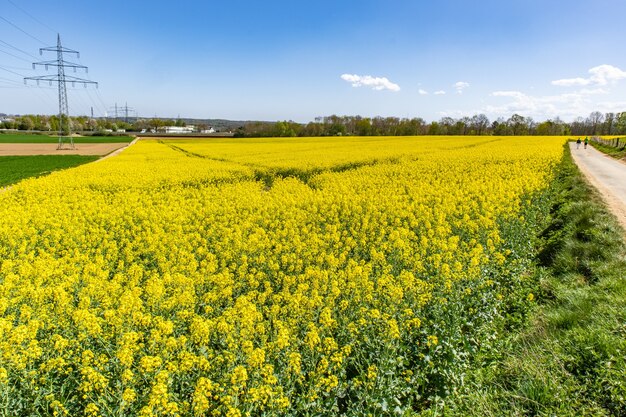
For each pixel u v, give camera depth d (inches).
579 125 5969.5
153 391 169.8
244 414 181.0
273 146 2292.1
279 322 237.0
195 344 225.9
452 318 270.5
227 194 737.6
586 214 524.1
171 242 430.6
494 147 1791.3
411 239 446.9
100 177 968.3
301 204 627.2
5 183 1094.4
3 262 367.9
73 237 459.5
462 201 620.1
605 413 196.1
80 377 204.4
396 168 1028.5
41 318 243.3
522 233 485.7
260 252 387.5
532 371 229.0
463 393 230.5
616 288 304.8
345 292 291.3
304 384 206.5
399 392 213.3
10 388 186.4
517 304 330.0
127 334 204.5
